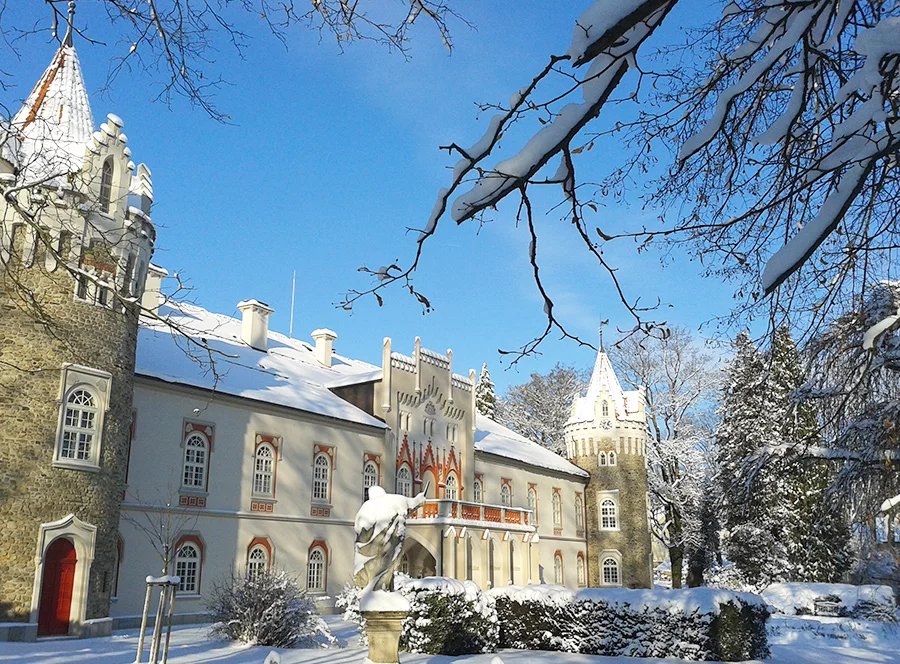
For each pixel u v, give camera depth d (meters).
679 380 60.88
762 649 22.69
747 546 50.06
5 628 22.36
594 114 4.92
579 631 23.19
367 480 42.62
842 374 14.90
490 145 5.13
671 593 22.81
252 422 36.16
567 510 61.97
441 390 49.38
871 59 4.92
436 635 22.20
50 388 24.88
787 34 5.45
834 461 19.75
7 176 11.48
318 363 51.00
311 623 24.33
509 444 60.84
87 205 25.41
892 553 8.94
